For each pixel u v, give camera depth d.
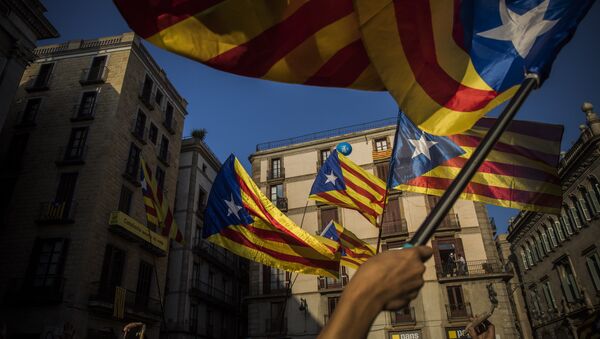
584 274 27.55
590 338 3.77
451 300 26.14
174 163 29.52
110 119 22.77
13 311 18.64
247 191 8.09
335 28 2.43
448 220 28.52
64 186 21.56
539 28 2.72
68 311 18.20
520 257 40.75
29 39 17.94
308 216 31.23
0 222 20.88
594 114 24.70
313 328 27.44
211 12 2.09
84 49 25.34
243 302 34.69
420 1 2.55
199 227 33.12
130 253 22.81
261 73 2.24
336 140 33.41
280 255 7.81
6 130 23.73
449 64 2.57
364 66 2.47
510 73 2.65
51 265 19.66
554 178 5.63
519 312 41.38
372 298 0.79
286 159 34.19
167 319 28.39
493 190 5.77
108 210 21.52
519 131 6.00
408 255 0.87
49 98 24.23
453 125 2.41
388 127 32.34
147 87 27.06
